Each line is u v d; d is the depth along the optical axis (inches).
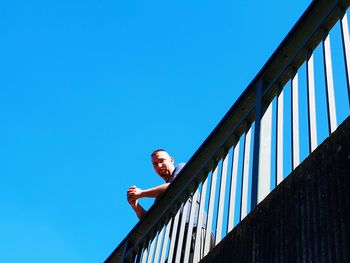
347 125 109.1
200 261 142.1
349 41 128.4
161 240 176.6
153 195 201.5
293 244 109.3
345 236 98.1
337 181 105.3
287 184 118.9
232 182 148.1
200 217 157.3
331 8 135.3
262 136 141.3
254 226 124.0
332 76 129.0
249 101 156.2
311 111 129.1
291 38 144.9
